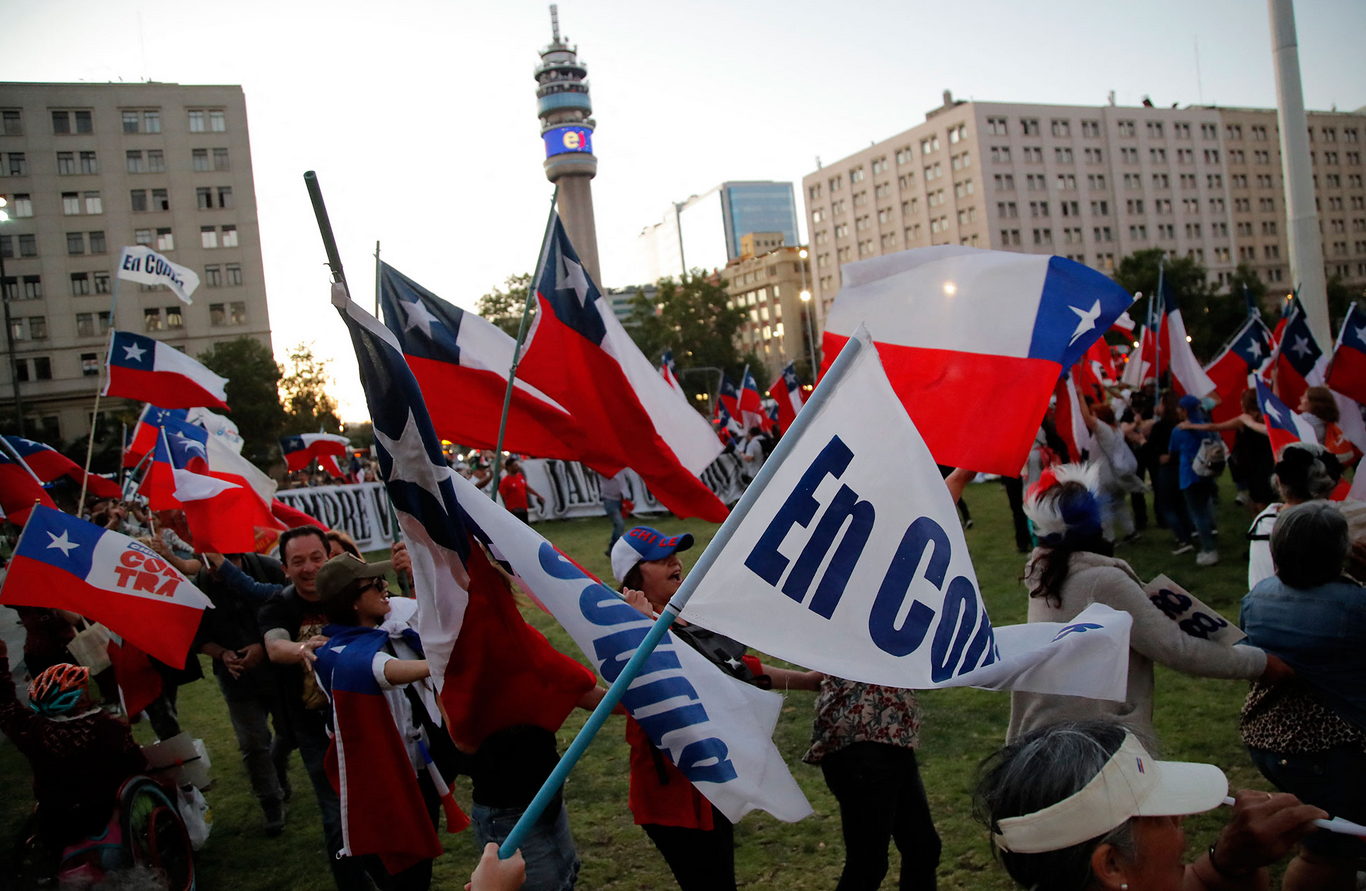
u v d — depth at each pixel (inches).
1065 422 379.9
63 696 153.5
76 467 378.0
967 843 172.4
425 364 199.3
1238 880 77.7
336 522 775.1
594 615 112.4
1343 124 5196.9
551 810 126.4
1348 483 246.8
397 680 130.8
